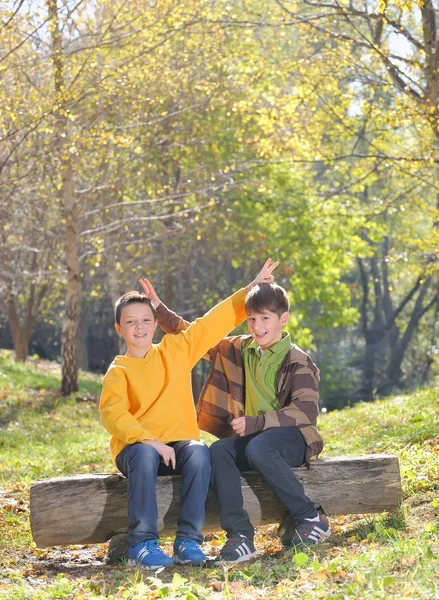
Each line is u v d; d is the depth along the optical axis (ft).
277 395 15.72
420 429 27.17
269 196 74.02
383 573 11.52
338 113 48.44
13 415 50.72
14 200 56.80
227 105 63.52
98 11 47.21
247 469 15.57
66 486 14.89
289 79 52.31
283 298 15.75
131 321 15.47
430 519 15.71
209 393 16.28
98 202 69.56
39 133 45.34
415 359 147.95
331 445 28.81
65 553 17.26
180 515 14.33
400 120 39.52
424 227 90.68
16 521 20.07
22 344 84.58
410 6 27.91
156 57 51.21
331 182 93.35
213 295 95.35
